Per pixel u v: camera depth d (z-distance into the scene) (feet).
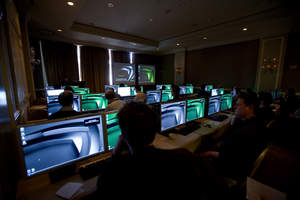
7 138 2.98
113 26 15.23
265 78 16.47
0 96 2.93
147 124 1.81
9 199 2.57
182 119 6.03
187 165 1.67
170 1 10.05
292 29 13.98
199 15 12.23
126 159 1.69
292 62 14.62
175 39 19.33
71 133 3.26
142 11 11.64
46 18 11.61
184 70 25.17
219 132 6.63
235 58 18.98
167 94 12.10
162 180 1.56
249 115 4.57
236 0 9.78
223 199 1.82
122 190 1.54
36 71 16.70
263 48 16.43
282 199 2.52
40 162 2.90
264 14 11.40
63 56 18.62
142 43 20.16
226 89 20.11
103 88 22.58
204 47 22.26
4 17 5.41
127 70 25.40
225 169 3.85
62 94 4.49
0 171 2.35
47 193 2.61
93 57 21.27
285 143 8.18
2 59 3.57
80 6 9.65
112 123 3.92
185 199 1.56
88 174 3.07
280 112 9.62
